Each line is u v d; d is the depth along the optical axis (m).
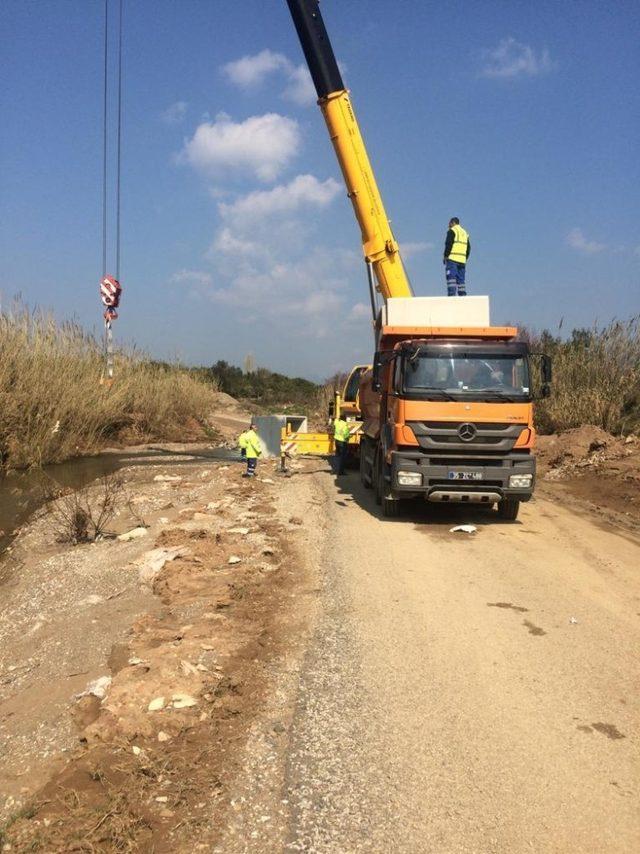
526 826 3.60
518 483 10.79
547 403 20.81
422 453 10.84
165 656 5.46
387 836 3.49
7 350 19.36
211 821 3.57
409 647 5.93
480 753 4.28
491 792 3.88
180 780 3.91
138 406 26.41
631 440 16.73
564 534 10.65
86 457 21.42
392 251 14.62
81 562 9.11
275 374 61.47
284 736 4.41
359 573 8.18
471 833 3.53
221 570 8.10
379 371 12.01
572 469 16.20
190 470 19.09
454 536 10.39
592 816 3.69
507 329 11.73
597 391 19.38
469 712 4.80
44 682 5.61
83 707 4.87
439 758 4.21
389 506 11.66
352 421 17.27
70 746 4.43
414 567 8.54
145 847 3.39
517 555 9.27
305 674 5.33
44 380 19.98
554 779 4.02
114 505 12.15
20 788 4.04
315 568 8.33
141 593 7.55
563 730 4.58
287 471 17.55
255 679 5.20
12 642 6.76
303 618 6.58
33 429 19.38
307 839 3.45
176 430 27.61
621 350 19.98
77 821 3.58
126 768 4.01
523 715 4.77
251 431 15.82
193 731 4.43
